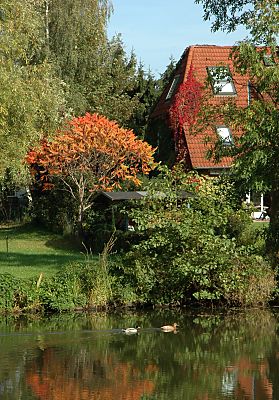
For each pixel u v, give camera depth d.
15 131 24.77
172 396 11.79
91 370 13.37
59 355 14.45
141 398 11.57
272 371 13.34
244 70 20.36
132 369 13.45
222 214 19.92
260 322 18.06
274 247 20.50
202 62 40.12
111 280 19.75
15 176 27.66
